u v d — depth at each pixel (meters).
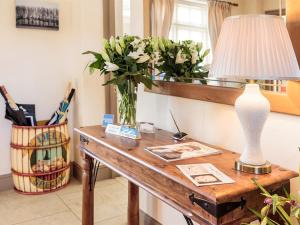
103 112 3.31
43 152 2.94
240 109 1.22
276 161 1.43
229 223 1.07
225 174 1.21
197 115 1.86
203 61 1.79
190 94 1.86
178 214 2.01
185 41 1.91
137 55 1.87
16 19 3.01
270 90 1.41
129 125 1.91
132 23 2.42
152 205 2.25
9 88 3.07
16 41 3.05
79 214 2.60
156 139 1.79
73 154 3.45
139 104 2.38
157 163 1.34
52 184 3.04
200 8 1.81
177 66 1.96
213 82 1.70
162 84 2.08
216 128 1.73
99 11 3.18
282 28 1.10
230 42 1.11
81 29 3.12
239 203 1.08
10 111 2.89
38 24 3.12
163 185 1.28
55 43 3.27
